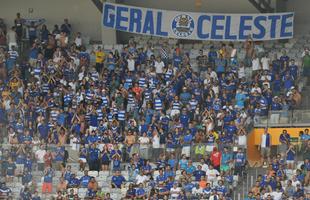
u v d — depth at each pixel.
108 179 111.88
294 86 123.00
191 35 132.50
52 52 130.75
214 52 128.25
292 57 128.50
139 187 108.62
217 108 120.38
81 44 132.50
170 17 133.00
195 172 109.88
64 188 110.12
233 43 132.00
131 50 129.88
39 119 118.19
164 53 129.25
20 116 118.56
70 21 137.25
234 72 125.94
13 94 123.00
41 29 133.00
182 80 124.69
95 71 128.25
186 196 107.31
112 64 128.25
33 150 112.25
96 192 109.56
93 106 121.25
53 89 125.12
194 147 112.19
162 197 107.44
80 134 118.19
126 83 125.56
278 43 131.62
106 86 125.38
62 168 111.56
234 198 108.50
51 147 112.69
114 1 134.75
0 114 118.50
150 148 113.19
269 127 117.81
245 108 120.25
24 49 131.88
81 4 137.25
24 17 136.88
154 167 111.81
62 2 137.62
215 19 132.25
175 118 119.56
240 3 134.25
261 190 106.88
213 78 124.62
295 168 110.00
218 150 111.38
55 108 121.06
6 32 135.00
